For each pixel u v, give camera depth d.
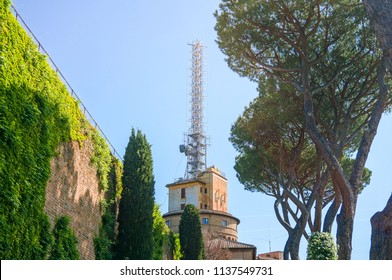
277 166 26.53
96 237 18.39
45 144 13.70
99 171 19.09
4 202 11.46
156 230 26.77
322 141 17.94
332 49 21.14
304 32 19.23
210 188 72.88
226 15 20.00
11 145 11.74
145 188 20.52
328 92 22.16
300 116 23.05
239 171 27.81
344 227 16.70
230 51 20.56
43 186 13.41
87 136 17.91
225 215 67.12
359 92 21.06
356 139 25.48
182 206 71.88
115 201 21.12
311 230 24.75
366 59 21.14
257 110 24.98
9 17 12.37
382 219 8.11
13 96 12.03
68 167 15.90
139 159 20.83
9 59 12.15
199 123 80.31
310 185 28.16
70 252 15.07
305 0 19.06
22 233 12.20
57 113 14.85
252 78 23.48
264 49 20.70
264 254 63.06
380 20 10.74
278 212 25.48
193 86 82.25
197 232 31.25
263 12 19.33
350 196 16.83
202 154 78.75
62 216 15.12
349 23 20.34
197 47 83.69
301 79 21.11
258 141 25.81
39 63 13.91
